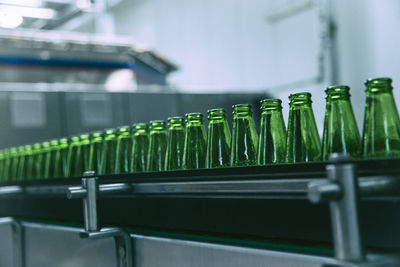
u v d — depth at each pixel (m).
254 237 0.86
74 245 1.30
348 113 0.87
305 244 0.77
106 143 1.39
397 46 4.90
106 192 1.04
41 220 1.56
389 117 0.79
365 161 0.66
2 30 3.59
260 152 0.97
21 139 3.46
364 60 5.26
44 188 1.43
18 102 3.47
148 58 4.58
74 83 4.17
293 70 6.13
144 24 7.27
